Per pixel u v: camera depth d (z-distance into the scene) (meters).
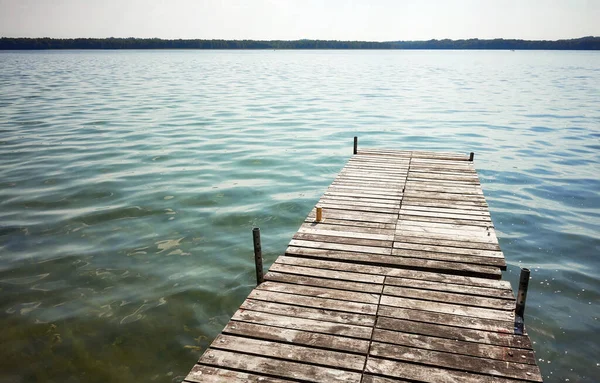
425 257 7.32
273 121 26.17
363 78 59.31
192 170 16.06
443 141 21.02
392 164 13.23
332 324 5.59
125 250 9.92
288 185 14.52
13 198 13.05
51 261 9.41
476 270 6.85
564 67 87.62
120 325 7.36
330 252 7.54
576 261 9.43
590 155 18.02
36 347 6.83
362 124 25.36
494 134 22.48
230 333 5.44
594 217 11.76
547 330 7.16
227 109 30.69
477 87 46.16
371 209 9.52
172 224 11.32
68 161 17.12
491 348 5.11
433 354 5.02
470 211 9.34
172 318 7.56
